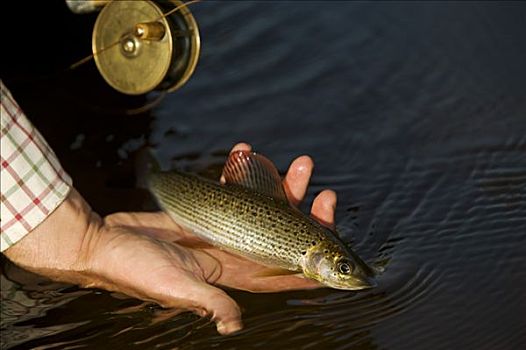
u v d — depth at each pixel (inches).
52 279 180.7
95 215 182.7
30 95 255.6
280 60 271.9
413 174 222.4
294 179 196.5
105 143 239.3
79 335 171.0
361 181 221.5
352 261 177.3
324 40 279.0
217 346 166.9
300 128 244.5
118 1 196.1
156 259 173.9
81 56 251.8
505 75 257.3
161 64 194.9
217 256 189.5
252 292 181.3
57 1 239.9
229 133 243.8
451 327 171.3
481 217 204.1
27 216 167.3
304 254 179.0
